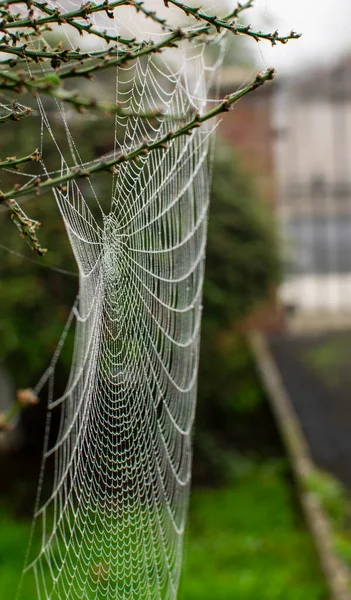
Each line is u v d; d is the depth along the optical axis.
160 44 1.44
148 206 3.06
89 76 1.40
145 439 3.12
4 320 5.98
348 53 10.66
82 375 2.95
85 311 2.96
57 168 4.52
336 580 4.56
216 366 8.45
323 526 5.39
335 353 10.77
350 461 6.91
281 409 8.09
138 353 3.26
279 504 6.79
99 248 2.76
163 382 3.33
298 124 12.56
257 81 1.45
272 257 7.93
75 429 2.86
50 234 5.54
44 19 1.59
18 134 4.60
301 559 5.50
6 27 1.58
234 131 12.01
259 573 5.27
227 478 7.61
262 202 8.46
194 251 3.69
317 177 12.80
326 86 11.73
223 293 7.39
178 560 3.55
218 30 1.64
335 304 12.66
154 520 3.29
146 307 3.22
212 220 7.25
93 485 2.72
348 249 12.78
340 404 8.61
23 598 4.63
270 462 7.83
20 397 1.82
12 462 7.72
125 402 3.18
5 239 5.62
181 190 3.22
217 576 5.28
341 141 12.71
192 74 5.04
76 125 4.39
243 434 8.98
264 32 1.73
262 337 11.74
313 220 12.91
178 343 3.53
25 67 2.40
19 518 6.38
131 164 3.43
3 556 5.43
